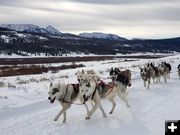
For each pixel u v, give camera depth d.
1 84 18.25
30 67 37.38
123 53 145.50
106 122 9.84
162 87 17.94
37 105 12.31
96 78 11.18
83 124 9.60
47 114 10.94
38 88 16.48
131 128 9.09
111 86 10.83
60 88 9.69
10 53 105.25
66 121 9.95
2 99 12.93
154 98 14.11
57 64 50.00
